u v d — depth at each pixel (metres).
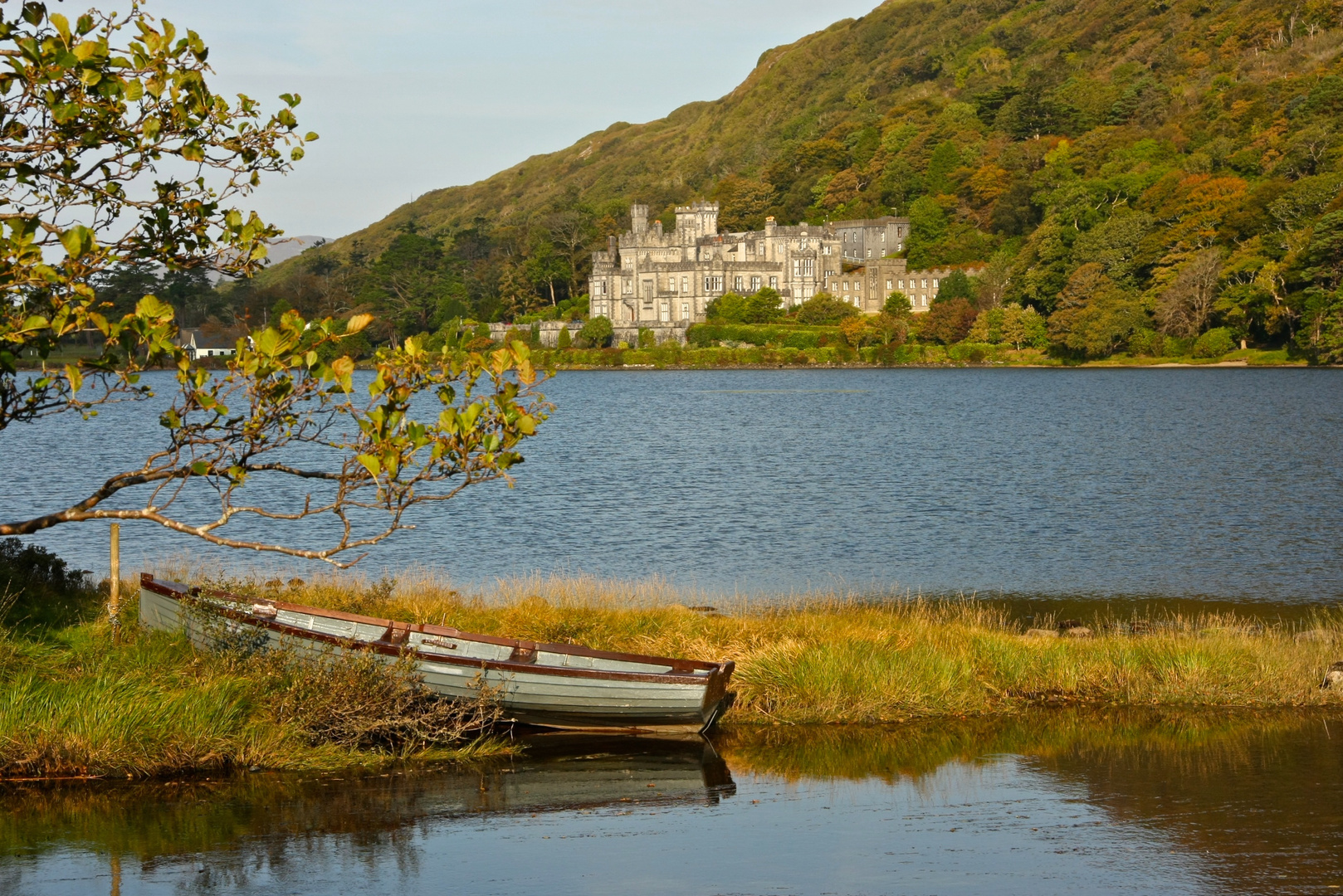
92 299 15.86
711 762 21.03
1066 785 19.69
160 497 64.88
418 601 28.89
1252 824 17.78
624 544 48.34
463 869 16.19
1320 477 68.94
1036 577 40.59
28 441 104.94
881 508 59.25
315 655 21.41
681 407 148.12
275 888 15.52
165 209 18.45
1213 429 102.06
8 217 15.55
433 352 17.06
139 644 22.06
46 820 17.53
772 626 27.47
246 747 19.73
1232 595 37.22
